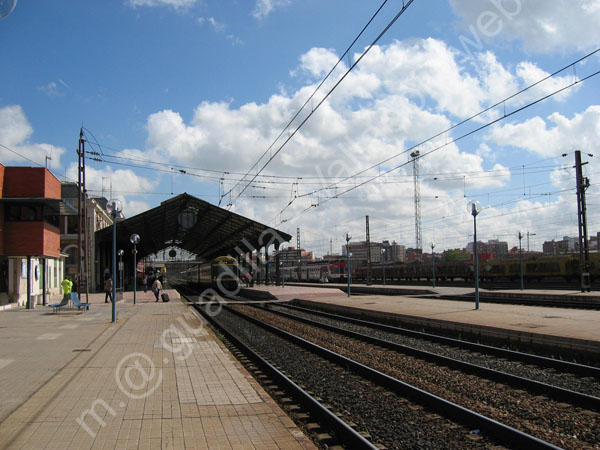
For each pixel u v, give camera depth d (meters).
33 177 24.39
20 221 24.12
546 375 9.73
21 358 10.14
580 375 9.68
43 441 5.25
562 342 11.76
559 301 25.30
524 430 6.39
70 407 6.53
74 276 45.75
